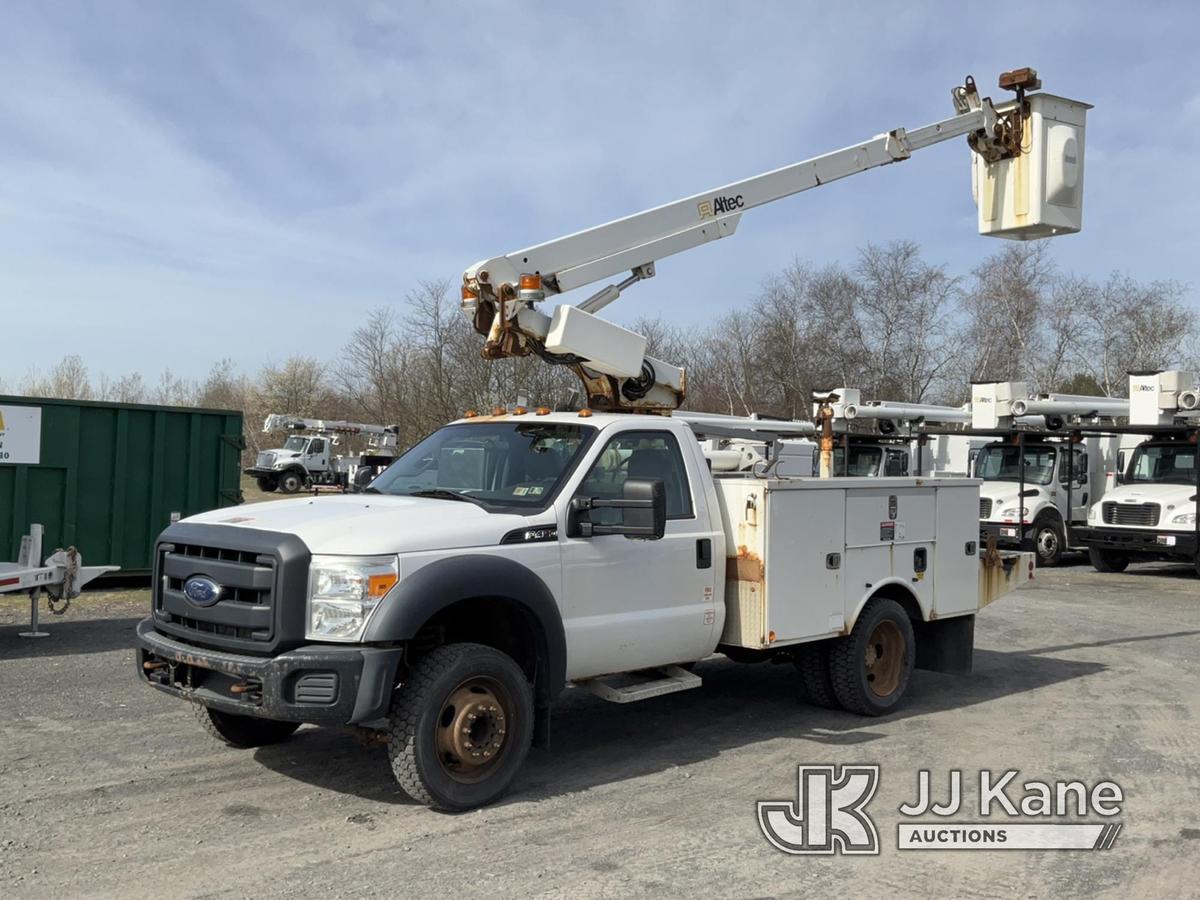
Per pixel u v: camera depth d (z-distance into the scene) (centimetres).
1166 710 801
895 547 787
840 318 4300
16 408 1254
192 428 1388
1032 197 874
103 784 582
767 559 680
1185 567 2080
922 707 810
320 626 513
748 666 972
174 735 684
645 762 650
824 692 774
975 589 862
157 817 531
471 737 546
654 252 800
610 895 443
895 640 790
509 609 584
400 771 529
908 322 4291
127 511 1338
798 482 703
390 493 657
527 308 705
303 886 446
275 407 5791
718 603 685
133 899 430
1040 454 2147
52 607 1013
